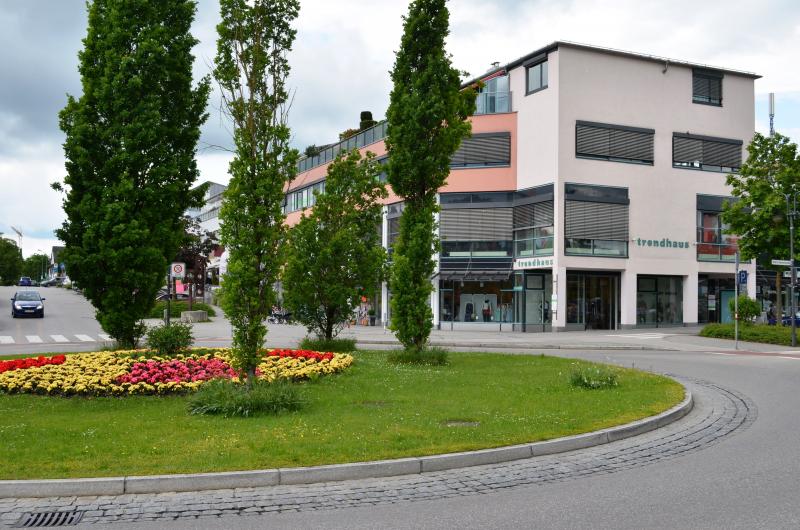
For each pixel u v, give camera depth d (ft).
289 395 34.53
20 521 19.01
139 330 61.62
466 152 131.44
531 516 19.25
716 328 99.45
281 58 38.22
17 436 27.73
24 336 101.71
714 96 134.41
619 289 126.62
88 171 59.57
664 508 19.85
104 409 34.94
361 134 157.89
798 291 146.51
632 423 30.81
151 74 60.80
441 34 61.00
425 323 59.31
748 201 96.63
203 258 171.42
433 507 20.18
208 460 23.81
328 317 70.18
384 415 32.48
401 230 61.36
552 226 120.06
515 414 32.83
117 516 19.43
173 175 61.52
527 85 127.65
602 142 123.13
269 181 35.73
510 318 128.47
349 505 20.40
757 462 25.32
